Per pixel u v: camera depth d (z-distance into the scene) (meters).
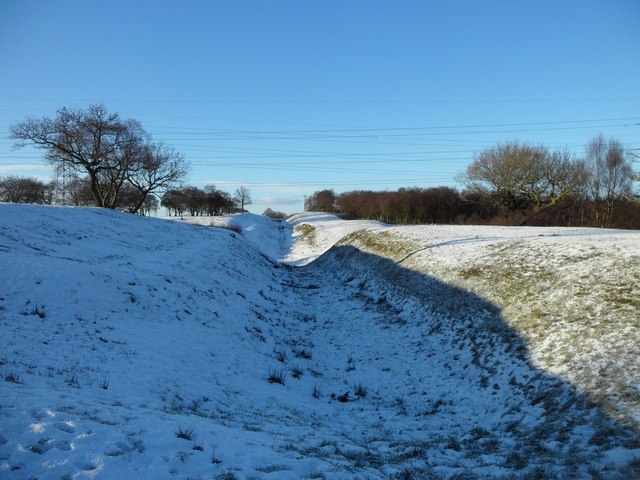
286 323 18.72
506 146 50.84
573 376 9.47
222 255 25.97
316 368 13.97
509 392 10.31
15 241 17.94
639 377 8.39
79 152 45.50
